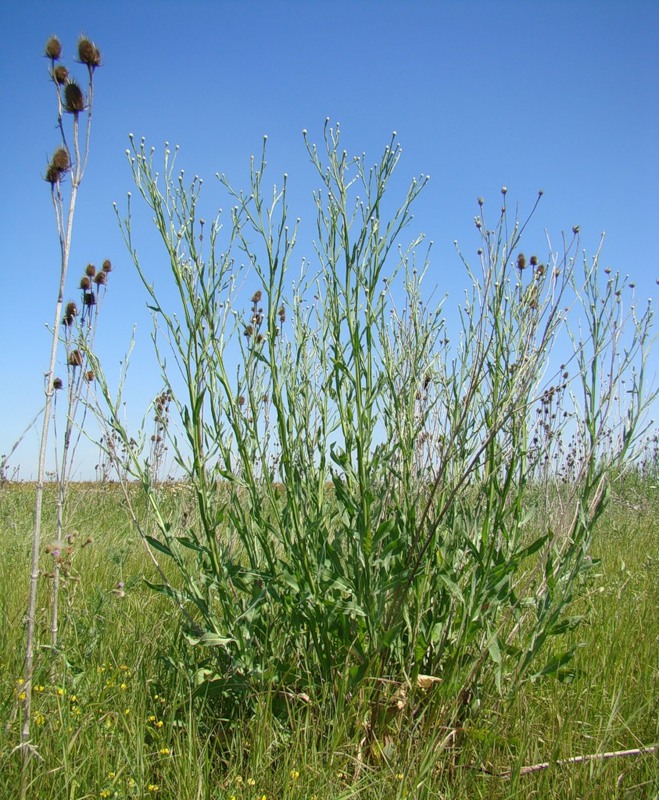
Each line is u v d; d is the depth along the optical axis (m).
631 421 3.26
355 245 3.02
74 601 4.13
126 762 2.61
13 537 6.54
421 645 3.02
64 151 2.79
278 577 2.90
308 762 2.65
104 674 3.27
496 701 3.10
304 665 3.18
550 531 3.00
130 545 5.55
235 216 3.04
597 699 3.24
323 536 3.05
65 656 3.19
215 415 3.03
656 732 3.00
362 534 2.91
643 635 3.92
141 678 3.19
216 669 3.15
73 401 3.64
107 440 3.14
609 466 3.22
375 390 3.07
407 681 2.96
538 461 3.28
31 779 2.46
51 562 5.00
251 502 3.01
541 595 3.26
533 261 3.39
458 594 2.96
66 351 3.50
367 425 3.02
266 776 2.60
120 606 4.07
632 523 8.20
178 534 4.39
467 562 3.29
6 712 2.77
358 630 2.99
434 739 2.67
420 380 3.40
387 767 2.67
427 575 3.10
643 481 10.01
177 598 3.08
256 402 3.29
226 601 3.04
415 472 3.33
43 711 2.84
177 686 3.01
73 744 2.59
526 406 3.09
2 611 3.83
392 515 3.23
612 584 4.91
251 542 3.09
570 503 3.40
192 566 3.84
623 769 2.73
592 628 3.88
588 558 3.17
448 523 3.23
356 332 2.95
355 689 2.95
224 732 2.93
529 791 2.59
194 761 2.61
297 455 3.19
